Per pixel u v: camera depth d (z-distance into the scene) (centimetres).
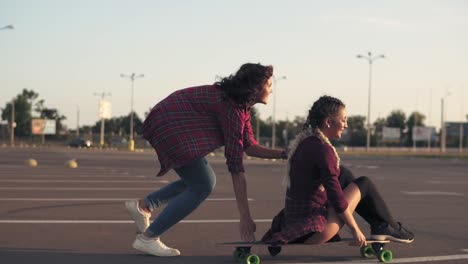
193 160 487
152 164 2362
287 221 479
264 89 481
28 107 10062
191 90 494
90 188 1165
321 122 473
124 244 581
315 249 561
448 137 11950
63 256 522
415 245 601
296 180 470
